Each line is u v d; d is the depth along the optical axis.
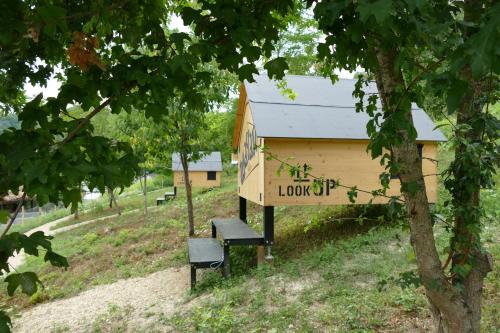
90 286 9.02
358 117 7.68
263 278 6.31
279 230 9.51
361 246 6.75
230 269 7.54
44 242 1.51
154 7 2.34
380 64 2.22
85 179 1.67
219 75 10.16
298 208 11.09
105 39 2.60
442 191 8.66
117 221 17.14
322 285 5.55
